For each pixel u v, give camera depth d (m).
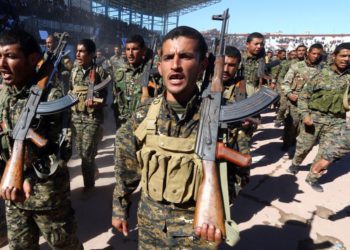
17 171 1.69
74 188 4.12
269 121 9.12
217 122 1.50
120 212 1.85
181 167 1.50
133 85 3.88
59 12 13.41
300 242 3.13
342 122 4.10
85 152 3.71
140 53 3.80
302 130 4.56
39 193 1.89
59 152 1.89
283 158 5.75
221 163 1.46
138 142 1.73
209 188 1.39
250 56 4.97
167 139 1.51
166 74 1.49
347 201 4.10
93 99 3.57
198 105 1.57
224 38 1.62
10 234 1.99
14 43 1.72
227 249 2.96
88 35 15.84
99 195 3.95
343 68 3.98
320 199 4.12
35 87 1.86
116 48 9.72
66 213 2.07
